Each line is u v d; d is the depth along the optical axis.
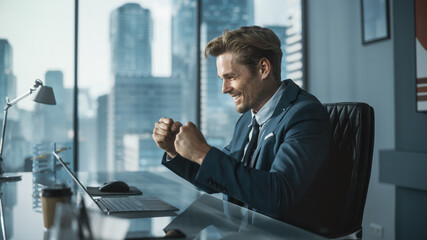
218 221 0.89
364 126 1.28
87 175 1.85
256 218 0.92
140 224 0.87
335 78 3.39
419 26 2.32
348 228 1.23
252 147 1.26
